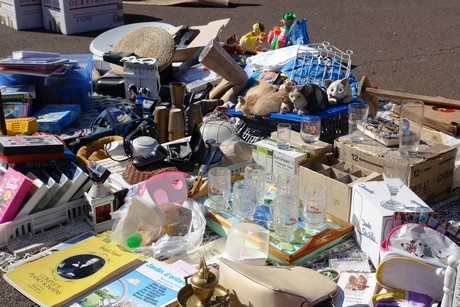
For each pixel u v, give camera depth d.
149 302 2.84
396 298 2.71
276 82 5.25
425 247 2.80
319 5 12.16
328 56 5.59
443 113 4.58
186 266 3.14
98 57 6.48
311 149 3.88
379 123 4.13
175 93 4.78
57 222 3.59
